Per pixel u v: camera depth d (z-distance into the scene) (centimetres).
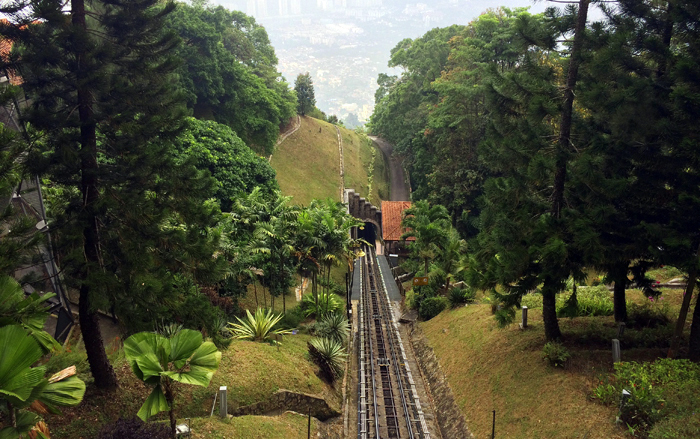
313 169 6150
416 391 2098
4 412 907
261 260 2781
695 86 1289
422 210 3531
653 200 1464
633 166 1480
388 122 7750
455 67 5534
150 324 1326
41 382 856
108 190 1347
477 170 4531
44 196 1834
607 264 1511
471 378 1889
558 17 1557
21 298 1006
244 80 5156
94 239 1371
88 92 1316
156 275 1399
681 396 1207
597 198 1512
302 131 6831
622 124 1405
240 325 2178
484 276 1652
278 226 2573
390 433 1772
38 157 1209
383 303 3494
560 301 2102
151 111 1417
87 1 1403
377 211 6022
